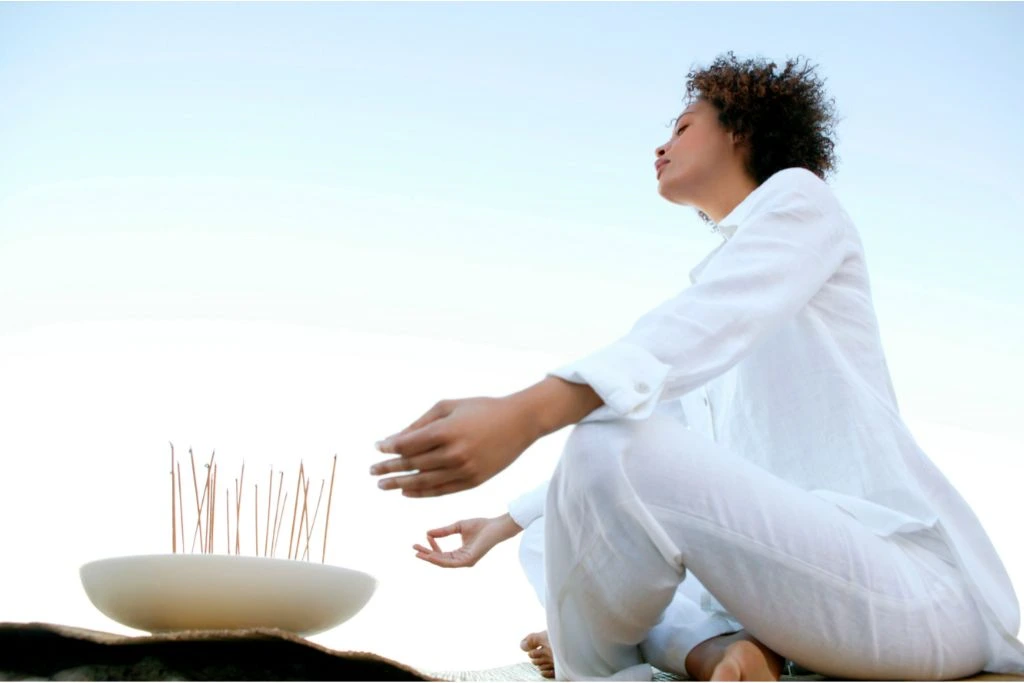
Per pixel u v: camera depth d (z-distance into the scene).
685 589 1.10
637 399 0.88
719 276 1.00
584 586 0.96
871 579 0.91
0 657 0.80
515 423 0.86
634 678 1.00
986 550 1.04
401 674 0.80
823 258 1.06
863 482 1.03
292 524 1.13
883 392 1.12
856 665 0.93
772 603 0.91
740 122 1.31
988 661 1.00
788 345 1.10
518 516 1.30
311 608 0.91
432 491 0.85
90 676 0.78
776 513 0.90
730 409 1.17
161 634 0.77
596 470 0.90
